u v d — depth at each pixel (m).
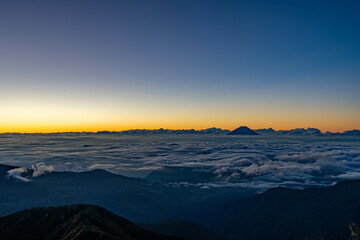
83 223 105.38
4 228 113.62
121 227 119.94
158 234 129.62
